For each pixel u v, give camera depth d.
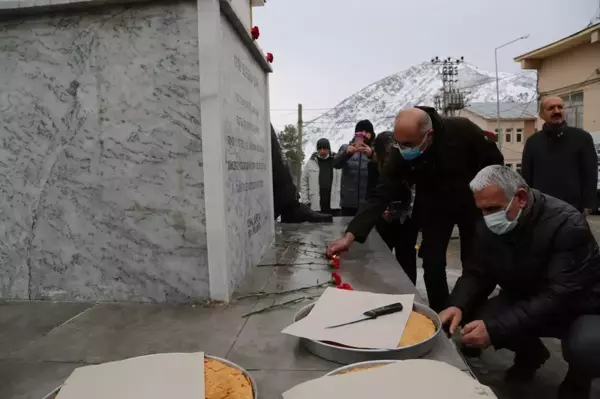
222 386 1.32
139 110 2.24
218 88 2.18
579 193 3.85
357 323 1.77
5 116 2.33
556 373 2.86
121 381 1.33
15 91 2.31
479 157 2.88
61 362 1.65
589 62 14.25
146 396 1.24
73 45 2.25
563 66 15.29
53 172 2.32
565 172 3.84
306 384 1.31
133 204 2.29
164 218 2.28
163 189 2.27
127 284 2.33
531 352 2.79
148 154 2.26
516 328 2.06
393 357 1.54
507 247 2.22
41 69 2.28
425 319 1.84
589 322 2.07
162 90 2.22
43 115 2.30
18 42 2.28
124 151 2.27
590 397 2.16
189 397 1.24
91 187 2.31
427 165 2.82
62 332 1.93
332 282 2.57
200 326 1.98
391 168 2.98
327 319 1.81
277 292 2.44
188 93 2.21
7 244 2.38
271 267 2.99
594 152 3.81
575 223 2.06
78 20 2.24
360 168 5.10
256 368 1.56
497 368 2.96
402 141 2.67
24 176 2.35
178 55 2.20
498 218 2.10
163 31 2.20
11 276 2.39
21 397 1.42
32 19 2.26
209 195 2.23
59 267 2.36
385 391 1.26
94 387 1.29
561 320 2.20
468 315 2.53
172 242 2.29
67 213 2.33
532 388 2.66
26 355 1.71
